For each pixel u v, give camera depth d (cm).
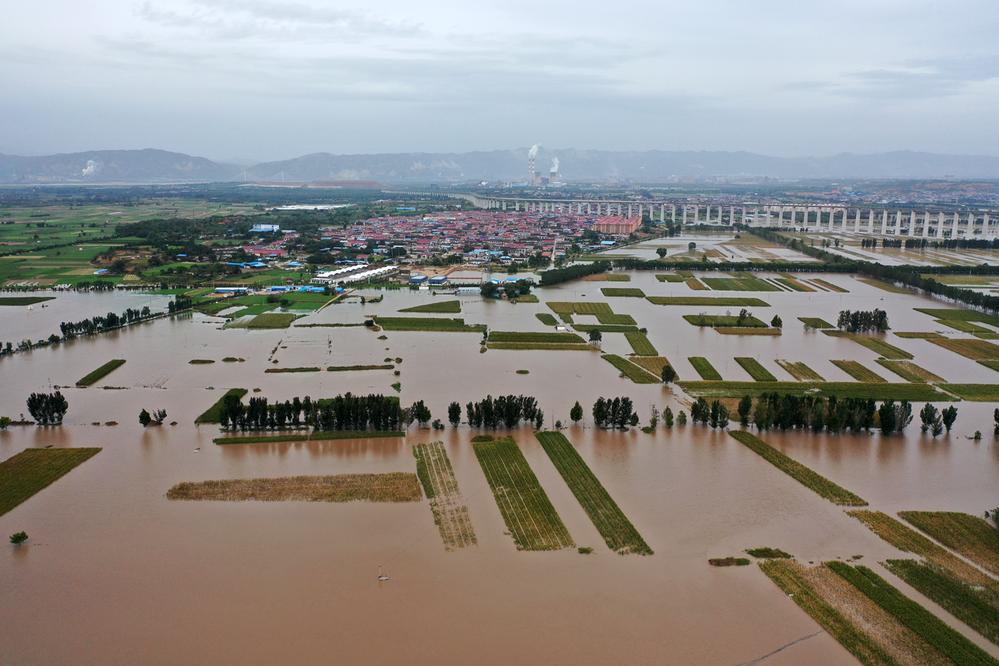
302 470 13925
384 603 9975
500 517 12225
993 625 9638
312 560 10944
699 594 10250
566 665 8888
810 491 13250
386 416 15812
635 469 14125
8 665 8812
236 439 15312
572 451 14900
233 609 9844
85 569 10700
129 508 12406
